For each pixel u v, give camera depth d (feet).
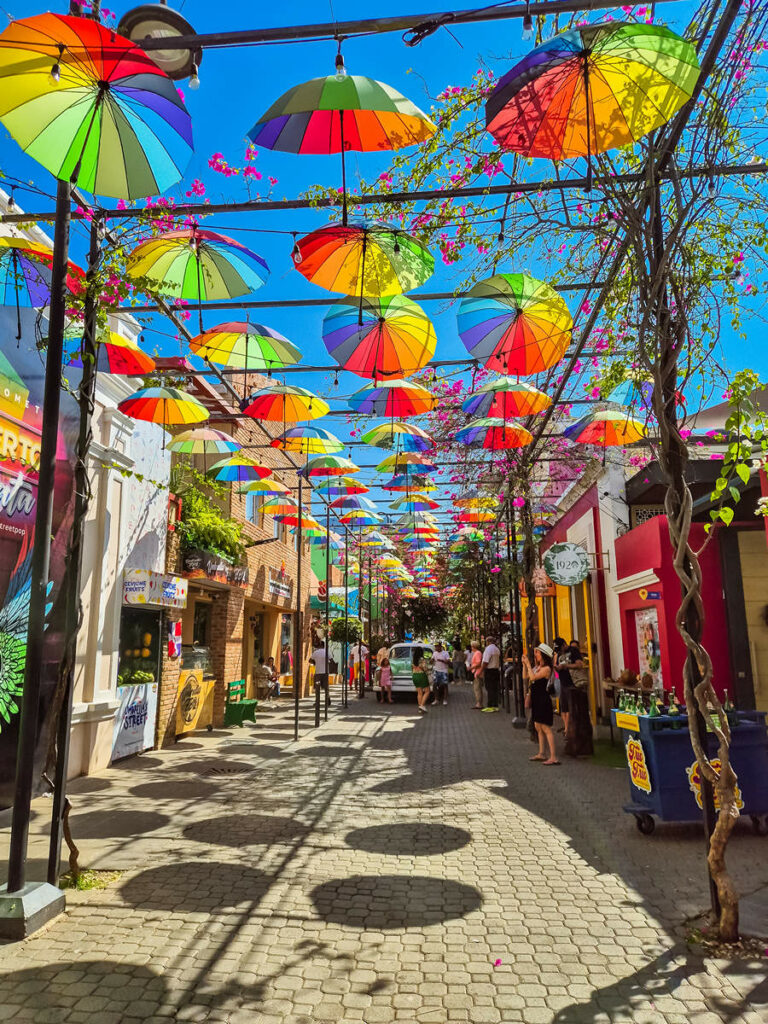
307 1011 11.82
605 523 49.57
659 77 12.80
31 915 14.51
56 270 16.79
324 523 74.13
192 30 15.37
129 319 32.58
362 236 17.75
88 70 12.44
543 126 14.12
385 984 12.72
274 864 19.16
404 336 23.08
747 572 36.88
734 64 15.14
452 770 33.35
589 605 54.24
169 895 16.74
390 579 109.29
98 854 19.71
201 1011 11.78
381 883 17.79
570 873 18.60
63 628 27.45
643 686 38.17
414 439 39.17
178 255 20.33
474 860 19.67
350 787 29.22
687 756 21.94
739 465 15.69
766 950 13.84
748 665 35.94
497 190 17.92
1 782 23.61
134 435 34.58
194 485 45.60
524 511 49.44
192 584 46.91
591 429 31.12
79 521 17.67
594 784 29.91
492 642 66.80
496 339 23.54
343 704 67.31
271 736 44.39
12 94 12.93
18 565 24.54
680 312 16.01
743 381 15.98
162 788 28.27
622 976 13.01
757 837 21.43
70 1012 11.67
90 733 30.73
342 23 14.89
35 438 25.48
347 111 14.51
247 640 69.05
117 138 13.94
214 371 31.07
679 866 19.08
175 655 39.58
